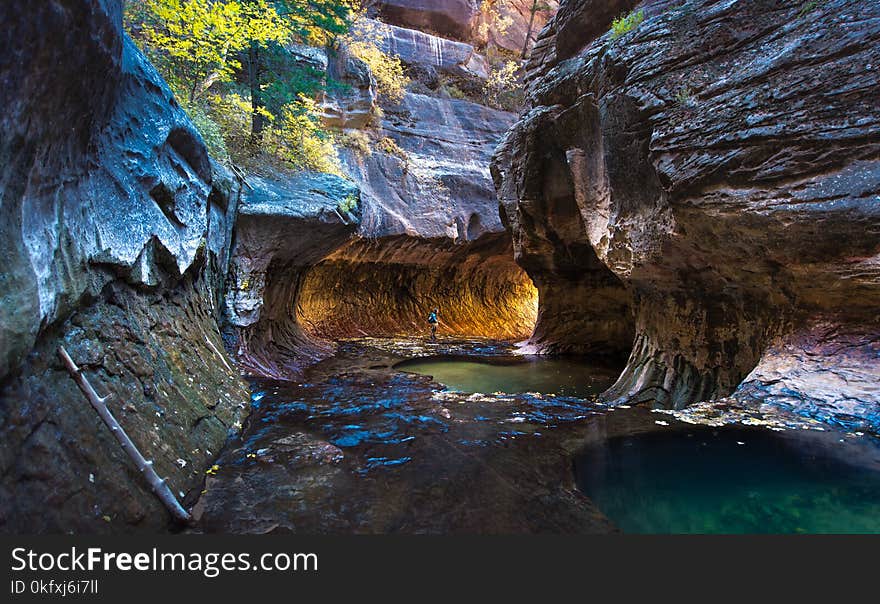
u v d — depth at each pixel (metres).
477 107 24.25
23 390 2.61
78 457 2.80
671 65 6.52
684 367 8.28
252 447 4.93
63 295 3.01
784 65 5.30
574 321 16.14
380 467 4.48
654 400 8.49
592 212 10.30
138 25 9.78
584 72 9.31
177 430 4.12
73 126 3.10
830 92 4.93
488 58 27.61
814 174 5.01
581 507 3.66
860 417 5.09
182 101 8.80
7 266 2.40
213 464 4.38
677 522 3.46
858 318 5.71
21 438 2.50
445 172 22.08
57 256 2.99
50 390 2.83
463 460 4.69
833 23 5.06
